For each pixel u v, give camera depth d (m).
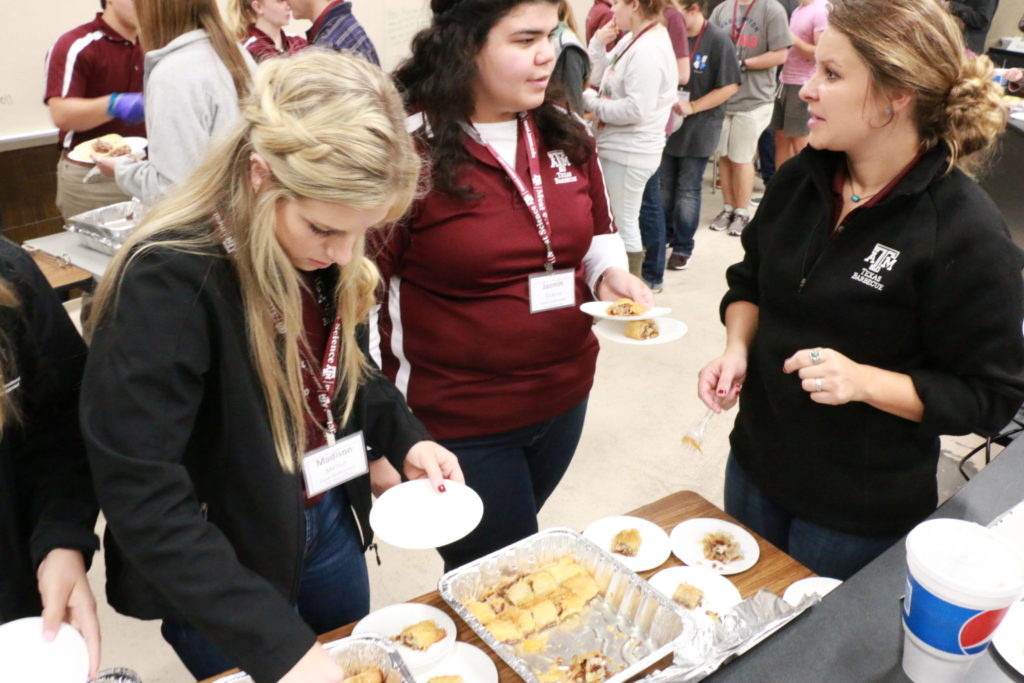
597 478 2.83
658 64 3.50
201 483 1.09
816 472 1.42
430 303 1.56
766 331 1.46
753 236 1.58
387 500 1.22
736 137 4.94
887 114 1.18
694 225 4.58
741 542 1.38
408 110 1.46
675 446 3.04
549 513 2.64
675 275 4.62
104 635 2.09
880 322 1.28
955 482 2.72
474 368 1.59
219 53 2.01
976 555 0.83
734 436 1.64
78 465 1.15
